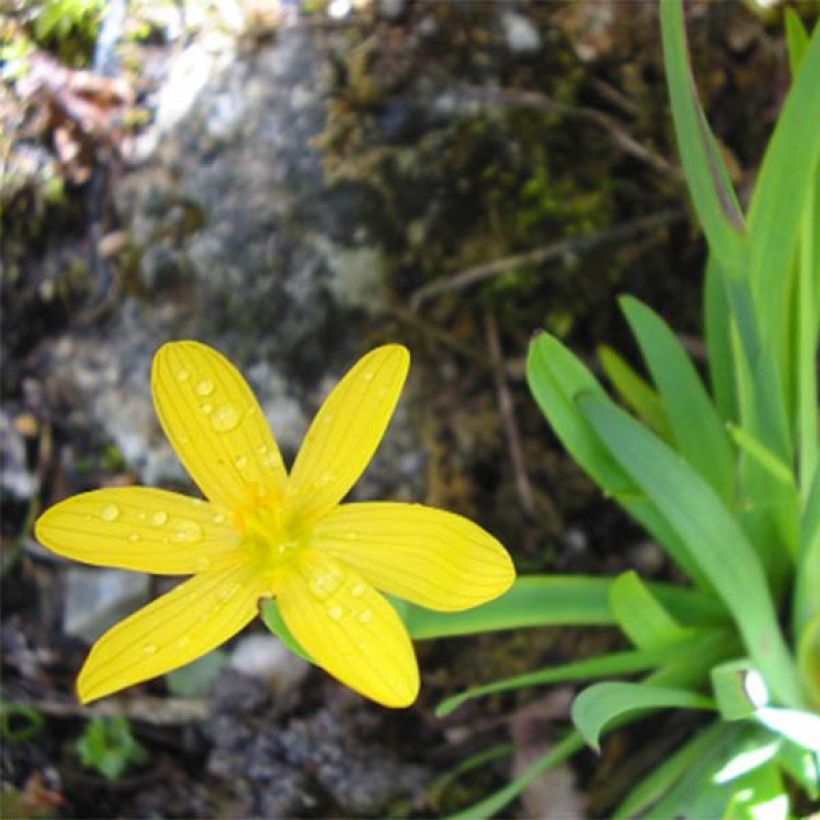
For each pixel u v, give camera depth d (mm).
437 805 128
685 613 120
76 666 133
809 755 110
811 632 110
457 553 83
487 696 131
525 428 133
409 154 131
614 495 109
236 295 130
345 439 89
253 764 129
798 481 119
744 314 103
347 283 129
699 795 109
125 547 86
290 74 133
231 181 131
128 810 130
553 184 133
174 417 89
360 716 129
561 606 111
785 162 98
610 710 96
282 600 85
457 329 133
